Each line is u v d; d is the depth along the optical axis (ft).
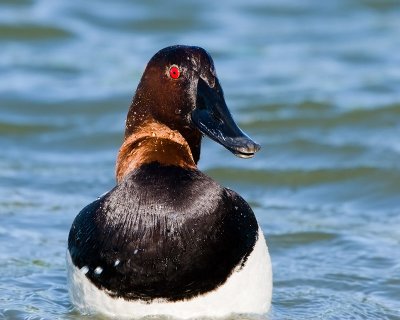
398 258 35.78
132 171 26.14
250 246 25.89
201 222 25.26
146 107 27.02
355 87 59.67
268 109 55.16
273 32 72.54
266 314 27.09
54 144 50.67
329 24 74.79
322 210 41.98
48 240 37.37
